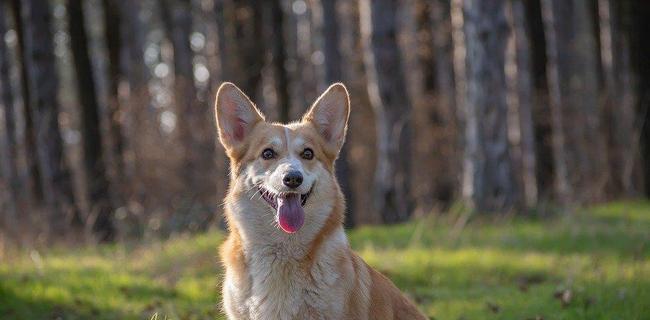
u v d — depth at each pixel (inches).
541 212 582.9
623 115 872.9
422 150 870.4
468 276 392.8
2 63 877.8
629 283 342.0
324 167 228.2
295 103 1037.2
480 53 567.5
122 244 535.5
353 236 518.0
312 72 1071.0
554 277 387.9
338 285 213.3
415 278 389.7
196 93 818.8
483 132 571.8
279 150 224.5
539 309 314.2
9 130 865.5
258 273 217.6
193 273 407.5
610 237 485.4
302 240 215.5
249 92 731.4
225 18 752.3
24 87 817.5
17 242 541.0
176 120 812.6
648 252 442.0
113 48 898.1
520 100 941.8
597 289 333.4
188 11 973.8
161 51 1537.9
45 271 403.2
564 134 877.8
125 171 762.8
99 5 1172.5
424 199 873.5
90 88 719.1
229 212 229.3
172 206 756.6
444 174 879.7
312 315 213.8
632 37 756.6
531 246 471.8
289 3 1283.2
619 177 847.1
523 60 936.3
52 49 682.2
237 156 234.5
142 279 386.9
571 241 477.7
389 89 642.8
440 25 978.7
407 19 1091.9
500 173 570.3
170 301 346.9
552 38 913.5
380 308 227.1
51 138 673.6
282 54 804.0
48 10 679.1
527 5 829.8
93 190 688.4
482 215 559.5
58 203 663.8
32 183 818.2
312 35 1052.5
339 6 946.7
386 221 649.6
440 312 323.0
